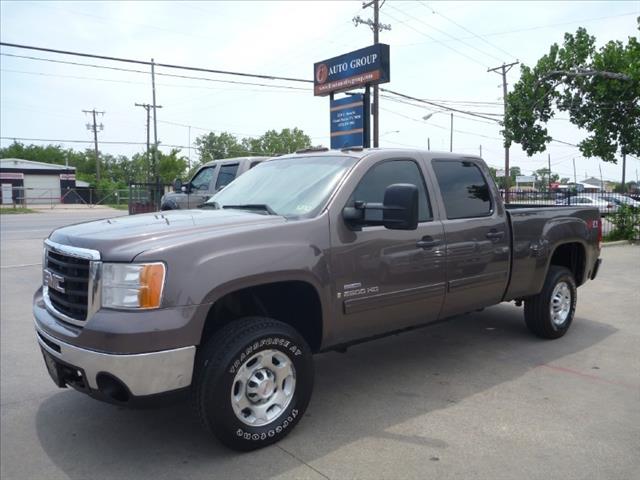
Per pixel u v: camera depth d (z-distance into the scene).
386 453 3.49
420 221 4.56
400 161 4.59
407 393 4.51
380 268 4.16
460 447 3.56
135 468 3.38
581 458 3.40
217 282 3.28
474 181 5.16
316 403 4.33
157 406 3.23
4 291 9.02
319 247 3.80
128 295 3.11
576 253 6.37
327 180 4.21
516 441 3.64
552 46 15.93
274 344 3.53
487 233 5.04
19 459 3.53
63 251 3.47
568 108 16.23
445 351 5.65
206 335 3.75
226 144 96.88
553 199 24.41
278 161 5.07
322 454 3.49
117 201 55.91
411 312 4.48
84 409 4.30
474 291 4.98
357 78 17.98
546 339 6.02
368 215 4.17
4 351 5.82
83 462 3.48
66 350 3.26
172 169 67.00
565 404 4.25
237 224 3.63
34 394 4.63
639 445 3.57
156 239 3.30
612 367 5.11
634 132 15.73
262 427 3.52
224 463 3.40
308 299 3.91
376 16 25.64
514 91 16.48
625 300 8.00
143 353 3.06
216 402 3.29
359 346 5.88
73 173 60.22
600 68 15.27
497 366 5.16
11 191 54.62
